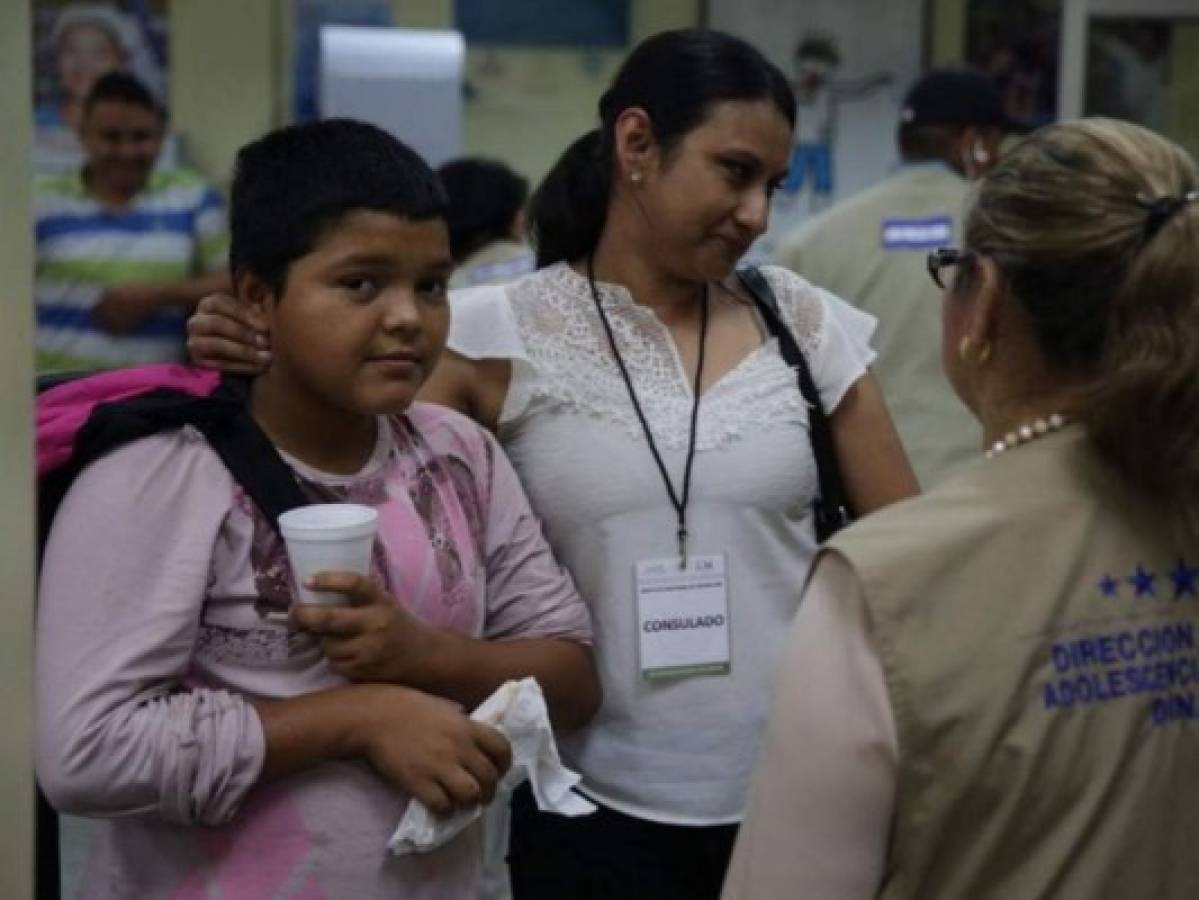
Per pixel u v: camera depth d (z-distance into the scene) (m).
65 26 4.88
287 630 1.39
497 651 1.51
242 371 1.46
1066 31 5.71
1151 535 1.20
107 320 4.57
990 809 1.14
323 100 4.87
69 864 2.41
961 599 1.15
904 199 3.68
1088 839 1.16
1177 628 1.19
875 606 1.13
